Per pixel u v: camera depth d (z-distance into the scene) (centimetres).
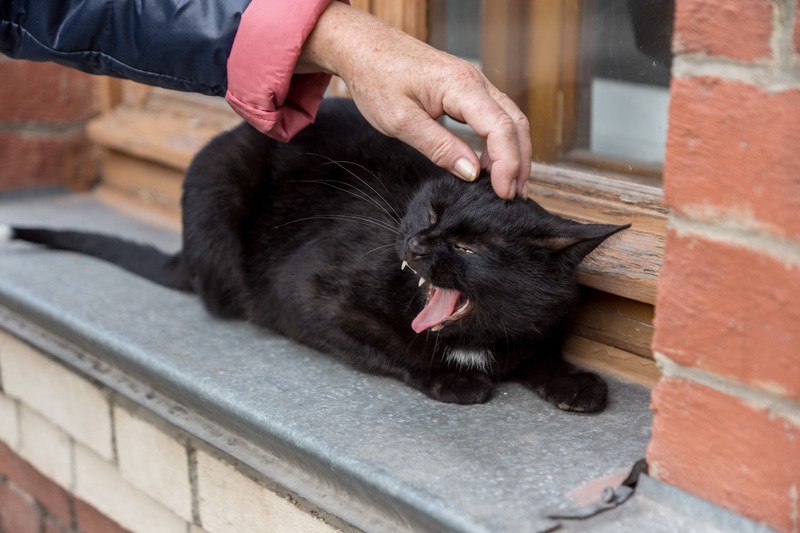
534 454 160
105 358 223
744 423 127
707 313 127
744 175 119
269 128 182
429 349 200
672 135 125
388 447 163
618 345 198
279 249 233
